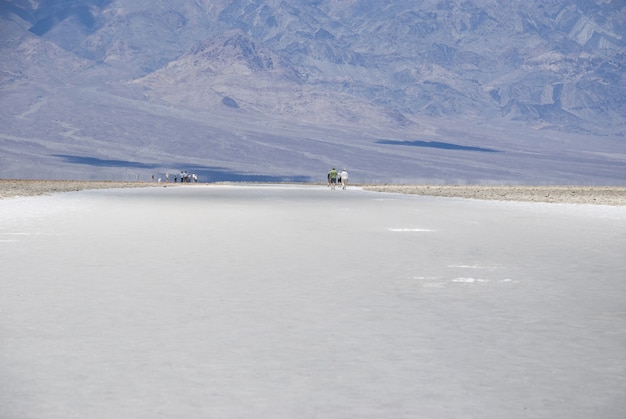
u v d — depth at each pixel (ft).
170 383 39.42
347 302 62.39
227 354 45.32
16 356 44.62
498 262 88.94
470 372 41.68
